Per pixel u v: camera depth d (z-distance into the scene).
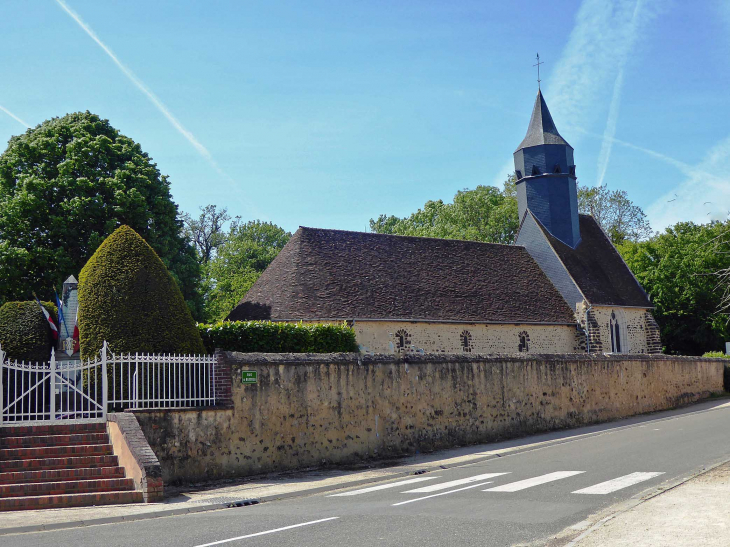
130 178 35.66
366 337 32.44
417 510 10.98
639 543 8.17
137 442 14.30
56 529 11.05
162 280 19.09
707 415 28.27
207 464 16.58
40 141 35.06
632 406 31.38
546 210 46.50
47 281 32.84
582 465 15.53
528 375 25.77
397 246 39.16
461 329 36.09
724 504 10.08
